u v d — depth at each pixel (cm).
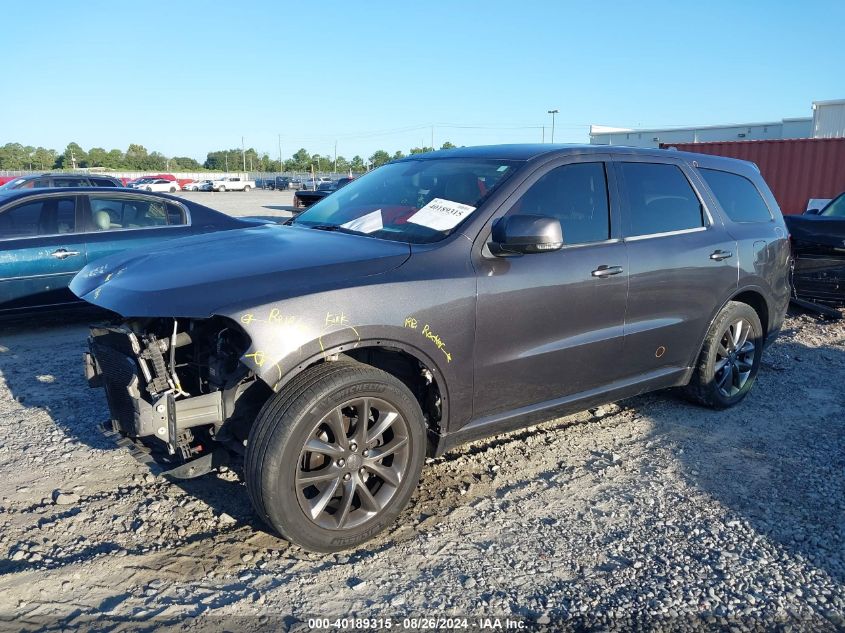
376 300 308
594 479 394
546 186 383
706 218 472
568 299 375
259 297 289
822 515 355
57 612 268
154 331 318
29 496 361
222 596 281
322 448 299
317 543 303
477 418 360
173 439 291
